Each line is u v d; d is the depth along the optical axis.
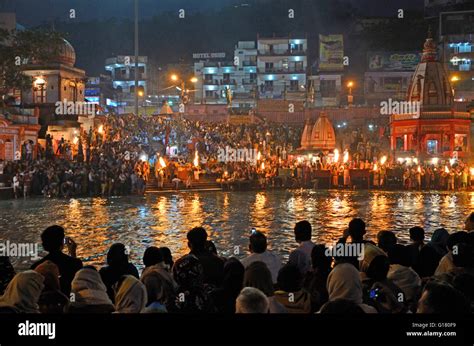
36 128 54.22
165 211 31.16
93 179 43.66
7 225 24.83
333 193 46.22
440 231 11.65
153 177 50.59
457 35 92.00
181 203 36.56
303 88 98.88
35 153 50.66
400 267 8.52
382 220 26.59
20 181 41.38
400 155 60.78
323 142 62.25
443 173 50.59
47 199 39.88
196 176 50.91
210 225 24.88
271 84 102.31
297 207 33.50
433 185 50.88
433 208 32.66
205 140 62.72
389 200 38.88
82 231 22.97
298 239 10.56
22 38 57.62
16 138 51.28
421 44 103.81
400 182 51.97
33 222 25.95
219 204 35.75
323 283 8.48
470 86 88.19
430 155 58.78
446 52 91.94
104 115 66.69
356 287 7.19
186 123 67.25
